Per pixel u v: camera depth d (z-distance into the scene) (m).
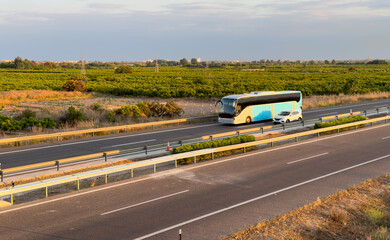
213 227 11.48
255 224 11.73
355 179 16.66
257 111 35.44
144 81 96.75
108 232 11.10
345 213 12.72
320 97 59.97
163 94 62.50
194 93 63.62
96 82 94.12
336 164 19.31
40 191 15.41
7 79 107.25
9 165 19.62
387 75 125.69
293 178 16.84
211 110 44.84
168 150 22.03
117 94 68.75
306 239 10.76
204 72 162.12
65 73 149.75
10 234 10.96
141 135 28.89
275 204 13.55
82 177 15.26
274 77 118.25
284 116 34.38
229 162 19.92
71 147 24.38
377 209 13.20
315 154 21.64
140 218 12.21
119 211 12.85
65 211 12.87
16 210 13.01
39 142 26.33
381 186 15.78
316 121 33.56
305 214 12.66
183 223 11.79
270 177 17.03
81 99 61.19
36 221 11.97
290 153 21.95
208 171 18.16
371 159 20.31
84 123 33.31
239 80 101.56
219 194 14.66
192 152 19.38
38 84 87.50
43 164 17.14
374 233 11.13
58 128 32.62
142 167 19.12
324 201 13.91
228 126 33.59
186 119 34.28
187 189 15.32
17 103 54.53
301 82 90.75
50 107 49.16
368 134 28.11
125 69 146.75
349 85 68.81
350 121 31.02
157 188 15.47
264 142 22.97
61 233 11.03
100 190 15.27
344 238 11.05
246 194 14.66
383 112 40.69
